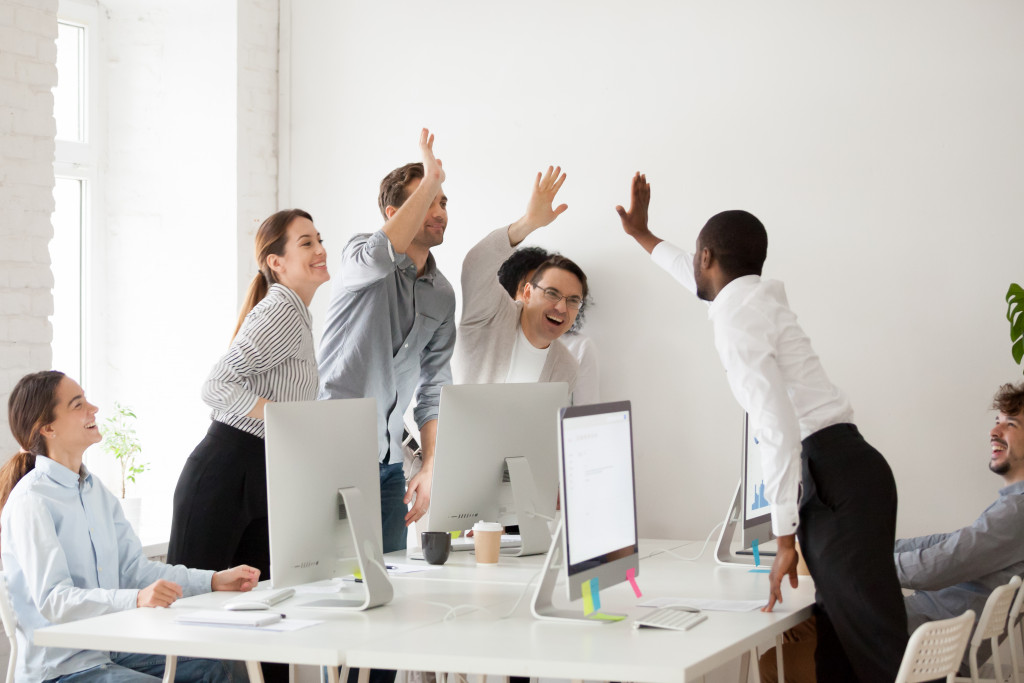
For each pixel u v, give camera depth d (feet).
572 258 15.15
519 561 10.46
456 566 10.18
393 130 16.42
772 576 8.11
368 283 11.07
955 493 13.23
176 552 10.46
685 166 14.60
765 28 14.19
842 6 13.82
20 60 12.88
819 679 8.62
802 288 13.97
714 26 14.44
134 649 7.24
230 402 10.11
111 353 16.75
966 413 13.20
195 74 16.57
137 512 15.64
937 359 13.34
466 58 15.90
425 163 11.02
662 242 11.59
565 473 7.74
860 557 7.94
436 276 12.09
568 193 15.23
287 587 8.52
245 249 16.48
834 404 8.38
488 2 15.76
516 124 15.57
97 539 9.65
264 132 16.89
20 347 12.84
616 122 14.98
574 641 7.05
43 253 13.14
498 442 10.64
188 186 16.58
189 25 16.60
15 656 9.22
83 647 7.41
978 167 13.21
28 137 12.96
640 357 14.75
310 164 16.93
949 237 13.32
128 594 8.64
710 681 13.57
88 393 16.51
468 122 15.88
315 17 16.89
